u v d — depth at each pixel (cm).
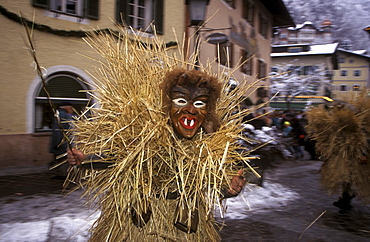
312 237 427
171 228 221
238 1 1692
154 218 218
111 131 219
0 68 805
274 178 788
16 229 405
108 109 231
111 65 250
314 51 3975
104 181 221
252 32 1886
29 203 518
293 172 900
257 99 1939
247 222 474
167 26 1087
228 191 218
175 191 219
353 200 622
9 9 803
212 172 208
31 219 445
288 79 3378
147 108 211
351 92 560
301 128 1214
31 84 846
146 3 1052
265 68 2117
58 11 877
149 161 210
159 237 219
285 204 577
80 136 240
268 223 474
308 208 560
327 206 578
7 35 809
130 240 221
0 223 428
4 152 809
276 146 1036
